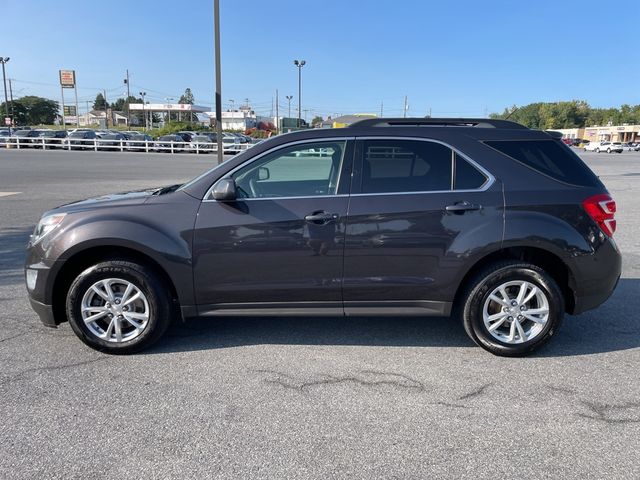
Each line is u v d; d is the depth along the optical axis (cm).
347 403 327
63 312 407
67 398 329
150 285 385
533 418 310
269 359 392
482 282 388
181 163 2884
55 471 258
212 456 271
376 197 382
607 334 446
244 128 8925
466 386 351
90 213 386
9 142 4316
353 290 388
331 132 396
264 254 382
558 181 389
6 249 730
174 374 365
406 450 278
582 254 384
